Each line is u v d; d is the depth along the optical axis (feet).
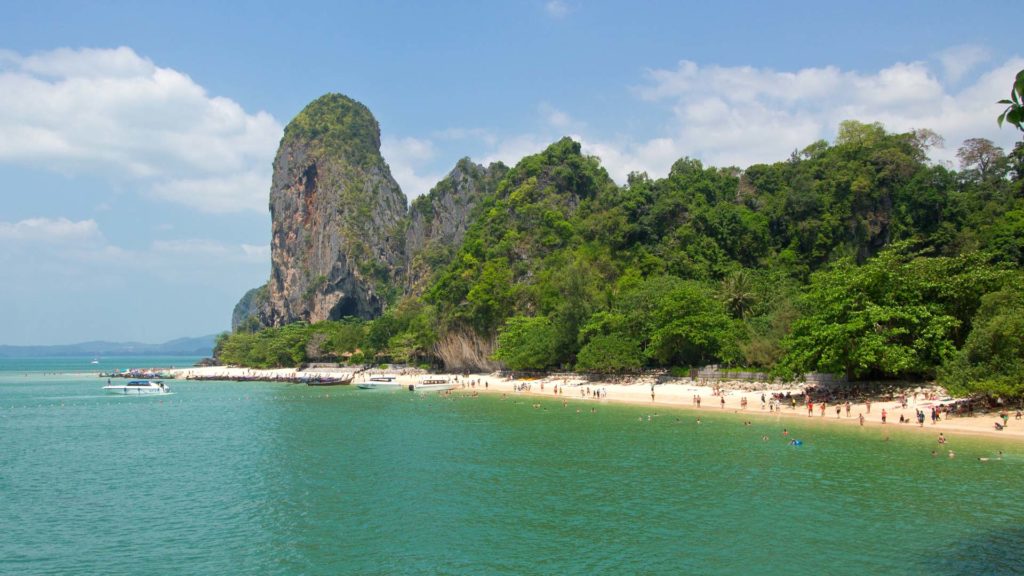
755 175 470.80
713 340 289.12
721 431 194.90
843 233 388.98
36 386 489.26
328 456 168.86
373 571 90.63
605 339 318.65
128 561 95.61
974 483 126.93
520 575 87.92
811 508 114.01
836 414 211.41
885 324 210.79
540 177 564.71
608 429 204.95
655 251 419.74
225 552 98.68
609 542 99.60
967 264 221.87
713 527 105.29
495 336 443.73
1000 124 46.70
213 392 404.57
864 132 457.68
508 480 138.31
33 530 110.11
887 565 88.02
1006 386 168.55
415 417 249.14
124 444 194.59
